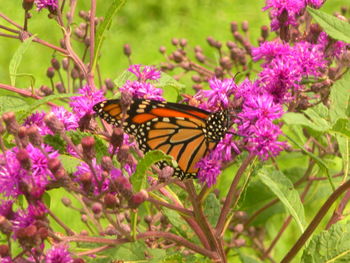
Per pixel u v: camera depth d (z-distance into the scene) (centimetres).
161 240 70
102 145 66
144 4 157
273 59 65
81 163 63
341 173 77
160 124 64
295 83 64
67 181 61
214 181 63
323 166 66
